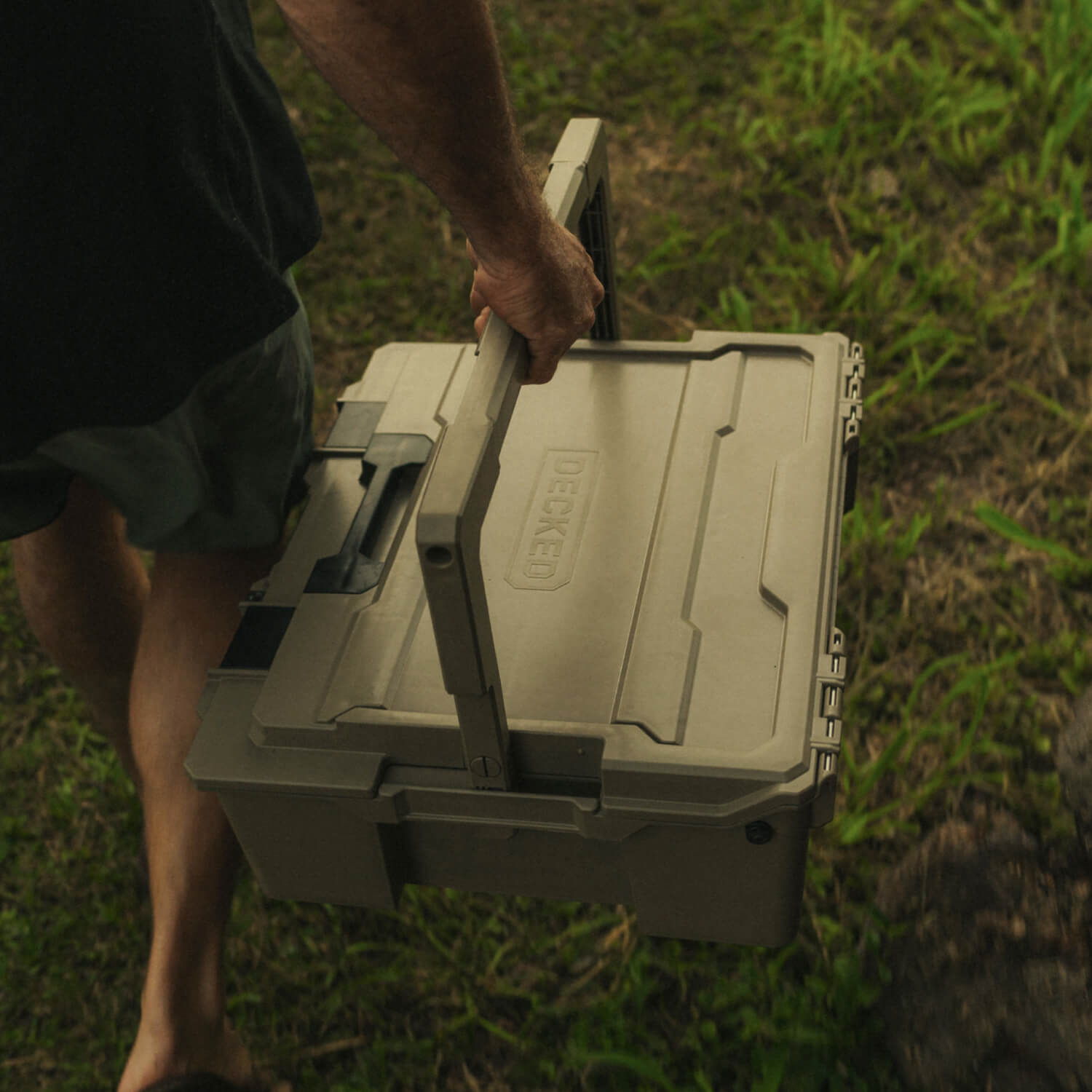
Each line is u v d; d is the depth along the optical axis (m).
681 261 2.75
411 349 1.63
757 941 1.23
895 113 3.05
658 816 1.09
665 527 1.30
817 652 1.16
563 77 3.32
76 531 1.53
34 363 1.10
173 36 1.03
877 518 2.17
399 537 1.35
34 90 0.98
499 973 1.76
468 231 1.02
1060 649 1.98
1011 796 1.79
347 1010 1.76
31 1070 1.75
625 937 1.77
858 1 3.43
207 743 1.20
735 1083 1.62
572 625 1.22
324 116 3.21
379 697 1.18
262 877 1.30
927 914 1.66
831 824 1.82
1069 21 3.10
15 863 1.96
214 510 1.42
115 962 1.84
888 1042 1.61
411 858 1.27
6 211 1.02
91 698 1.69
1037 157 2.93
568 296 1.10
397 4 0.85
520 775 1.16
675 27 3.38
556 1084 1.65
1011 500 2.25
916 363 2.39
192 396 1.27
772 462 1.36
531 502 1.35
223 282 1.15
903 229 2.77
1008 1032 1.50
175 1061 1.35
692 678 1.16
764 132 3.06
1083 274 2.57
